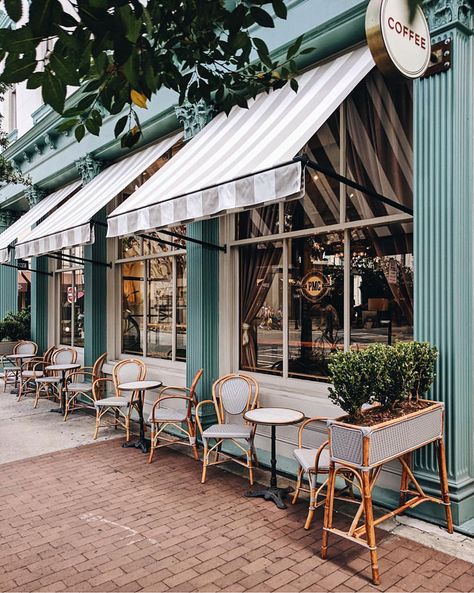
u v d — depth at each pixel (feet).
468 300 14.26
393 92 17.08
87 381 30.30
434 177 14.34
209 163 17.63
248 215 22.03
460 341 13.93
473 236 14.34
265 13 8.71
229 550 12.86
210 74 10.30
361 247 17.89
